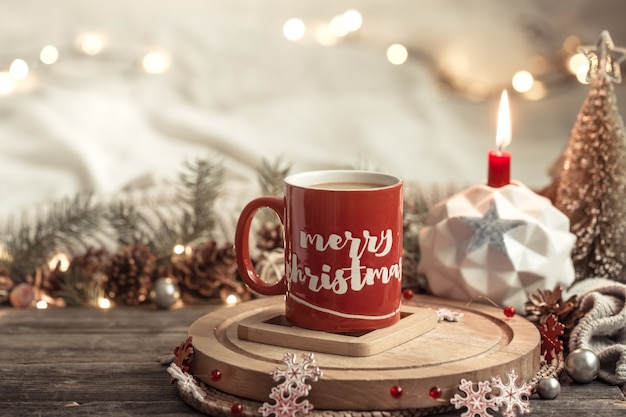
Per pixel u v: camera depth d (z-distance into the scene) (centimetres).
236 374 71
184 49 163
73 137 130
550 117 173
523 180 140
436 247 87
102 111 141
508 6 180
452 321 80
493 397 69
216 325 80
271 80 162
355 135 147
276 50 166
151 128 143
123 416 72
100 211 106
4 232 111
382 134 147
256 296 99
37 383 78
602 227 89
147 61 158
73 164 127
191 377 73
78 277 100
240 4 185
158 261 103
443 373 69
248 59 164
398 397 68
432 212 89
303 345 73
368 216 73
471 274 85
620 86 172
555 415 71
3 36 164
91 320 95
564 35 177
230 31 168
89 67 157
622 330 80
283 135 148
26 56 157
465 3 183
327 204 72
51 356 84
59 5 174
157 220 110
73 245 107
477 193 87
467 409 70
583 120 89
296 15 186
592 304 82
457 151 151
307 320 74
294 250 74
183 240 103
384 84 166
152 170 125
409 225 101
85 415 72
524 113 173
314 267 73
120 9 179
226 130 140
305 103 157
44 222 110
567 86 175
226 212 111
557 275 85
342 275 73
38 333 91
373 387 68
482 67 177
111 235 109
